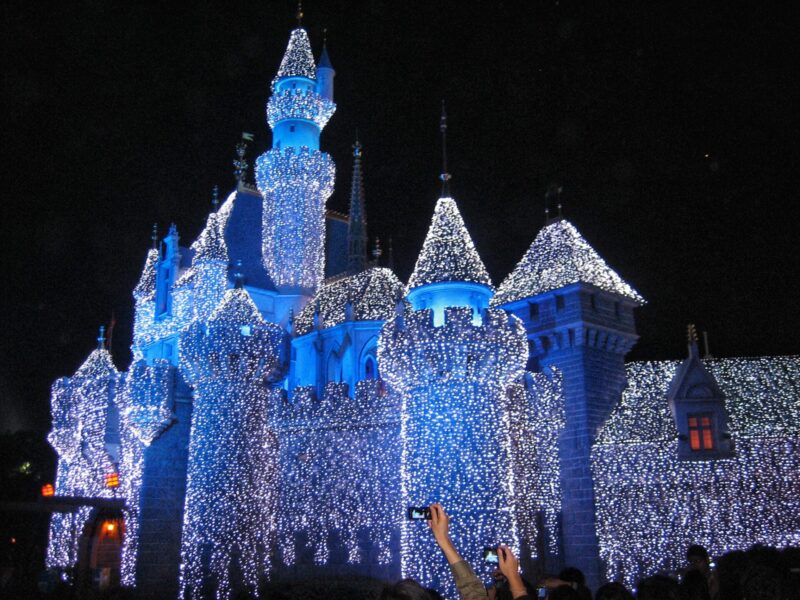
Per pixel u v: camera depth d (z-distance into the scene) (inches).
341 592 1608.0
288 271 2440.9
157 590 1875.0
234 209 2506.2
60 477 2566.4
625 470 1657.2
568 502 1700.3
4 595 2048.5
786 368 1708.9
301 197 2496.3
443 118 1765.5
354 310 2121.1
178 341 2055.9
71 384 2518.5
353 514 1782.7
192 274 2194.9
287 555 1861.5
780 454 1572.3
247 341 1883.6
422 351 1549.0
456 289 1628.9
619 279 1876.2
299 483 1888.5
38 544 2839.6
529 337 1819.6
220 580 1759.4
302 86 2615.7
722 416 1632.6
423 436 1551.4
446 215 1689.2
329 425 1863.9
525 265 1932.8
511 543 1471.5
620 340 1818.4
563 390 1750.7
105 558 2353.6
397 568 1678.2
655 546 1595.7
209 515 1809.8
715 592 452.1
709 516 1579.7
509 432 1616.6
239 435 1852.9
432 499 1507.1
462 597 301.0
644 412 1717.5
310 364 2180.1
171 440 1980.8
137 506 2055.9
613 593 315.3
